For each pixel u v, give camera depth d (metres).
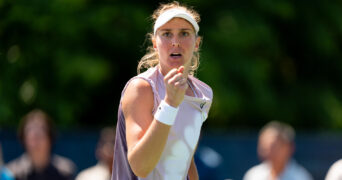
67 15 35.59
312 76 44.31
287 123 41.88
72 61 35.56
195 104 10.91
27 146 21.66
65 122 36.81
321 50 43.59
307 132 41.81
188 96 10.79
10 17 36.12
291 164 25.12
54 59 36.62
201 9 38.56
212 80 36.31
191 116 10.83
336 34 43.22
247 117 39.56
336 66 44.47
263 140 24.86
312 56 44.22
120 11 36.38
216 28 38.16
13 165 21.73
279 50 41.66
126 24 36.94
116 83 40.06
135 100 10.21
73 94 37.59
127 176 10.73
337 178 19.70
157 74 10.55
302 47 43.78
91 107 40.16
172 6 11.29
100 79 35.75
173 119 9.70
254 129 39.81
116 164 10.92
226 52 38.28
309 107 42.91
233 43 37.81
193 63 11.63
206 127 39.53
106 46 37.97
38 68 37.75
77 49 36.66
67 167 22.39
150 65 11.53
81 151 28.77
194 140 10.88
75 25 35.66
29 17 35.78
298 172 24.80
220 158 29.75
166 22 10.32
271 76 42.19
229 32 37.88
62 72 35.41
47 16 35.50
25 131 21.84
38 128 21.58
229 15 38.59
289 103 42.34
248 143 29.80
